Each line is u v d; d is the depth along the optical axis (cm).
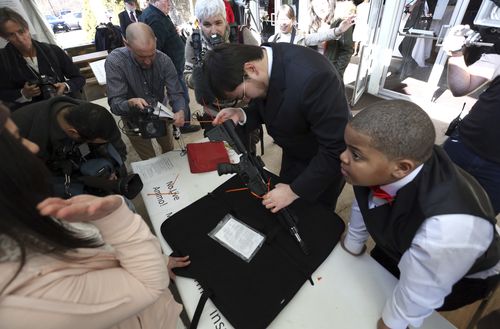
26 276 35
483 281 72
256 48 88
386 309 66
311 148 113
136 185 97
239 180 115
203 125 158
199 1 178
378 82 338
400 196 60
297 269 82
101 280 43
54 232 39
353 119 58
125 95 164
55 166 104
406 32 308
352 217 82
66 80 201
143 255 48
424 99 311
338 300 75
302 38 241
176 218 101
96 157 118
